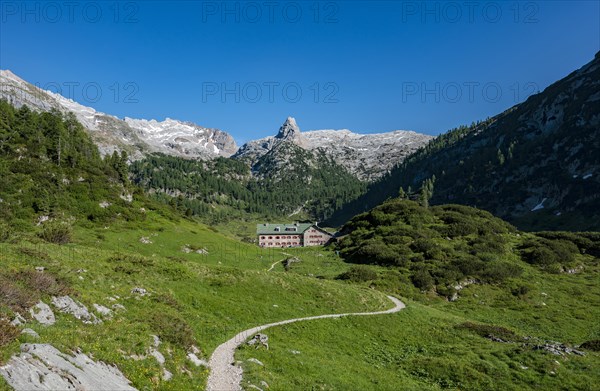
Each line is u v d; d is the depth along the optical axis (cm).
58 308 2459
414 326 5084
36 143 11650
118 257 5000
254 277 5494
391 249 10081
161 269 4916
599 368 3709
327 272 9100
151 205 12569
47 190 9894
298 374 3028
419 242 10281
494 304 7644
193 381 2397
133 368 2103
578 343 5688
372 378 3381
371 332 4672
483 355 4084
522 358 3919
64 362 1680
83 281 3378
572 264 9888
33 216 8875
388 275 8444
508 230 12675
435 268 8862
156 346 2498
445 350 4297
